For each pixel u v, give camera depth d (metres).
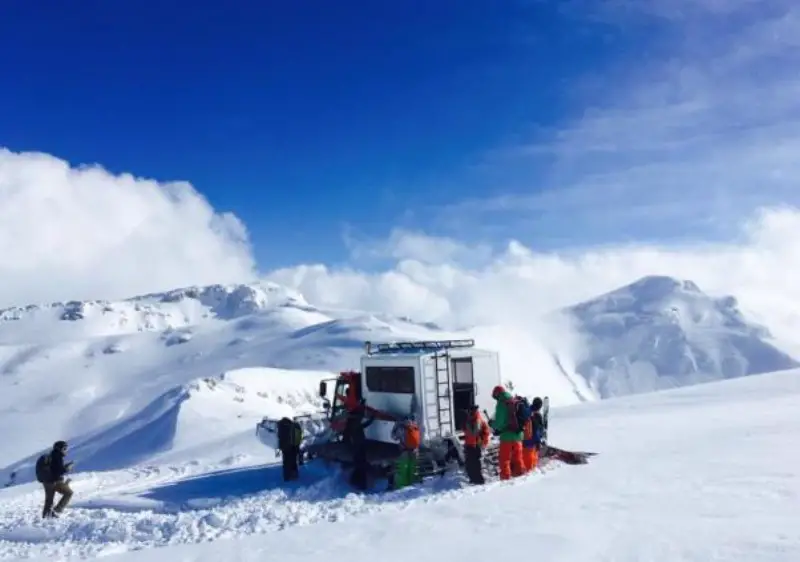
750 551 6.20
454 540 8.00
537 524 8.34
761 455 11.61
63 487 14.77
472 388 16.25
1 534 13.24
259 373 71.06
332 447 17.45
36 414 149.88
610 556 6.62
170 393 61.28
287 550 8.34
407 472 14.40
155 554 8.83
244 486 16.95
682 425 18.22
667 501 8.84
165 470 21.81
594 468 12.52
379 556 7.59
